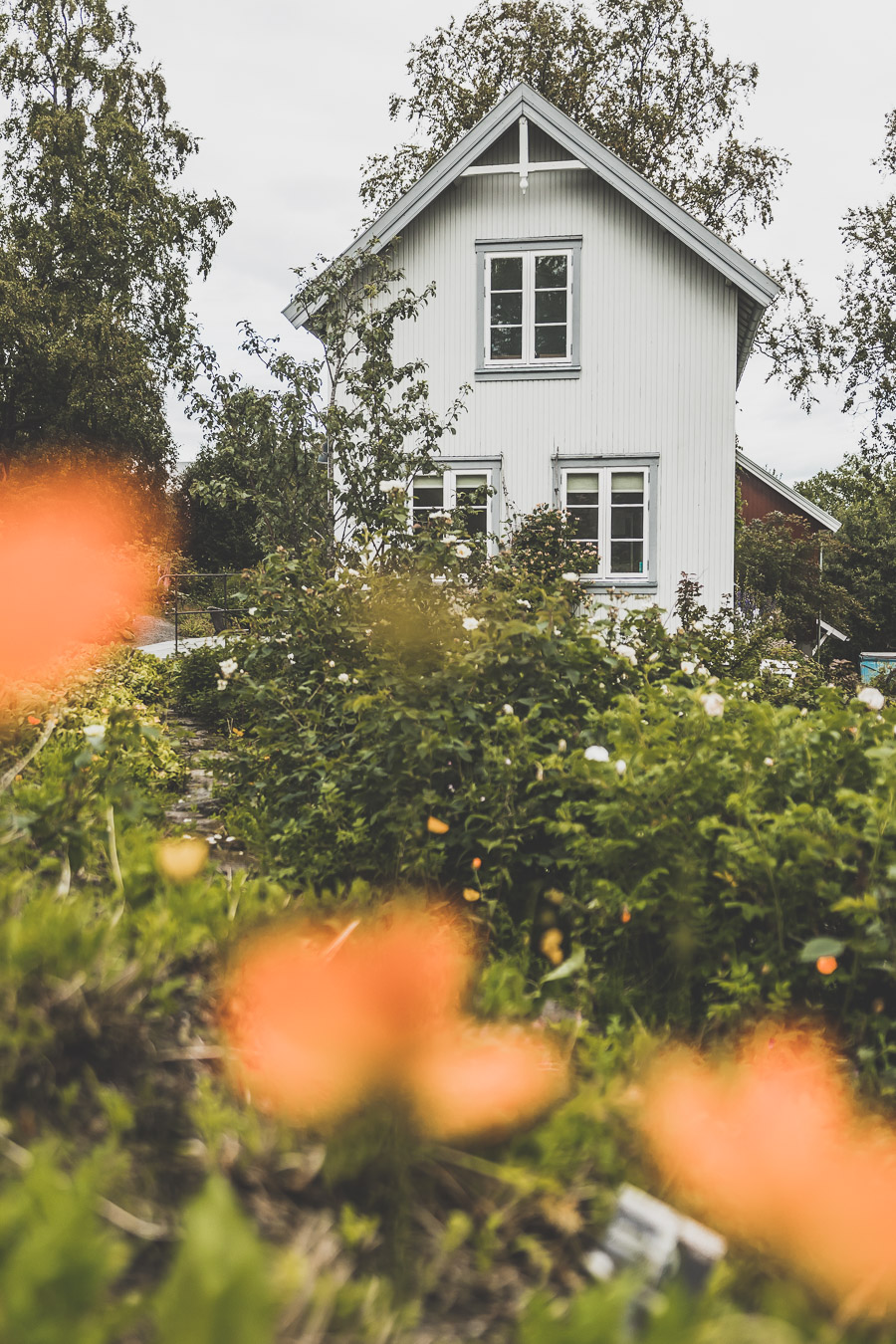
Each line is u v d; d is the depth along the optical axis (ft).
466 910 11.07
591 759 10.11
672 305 47.73
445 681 13.46
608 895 9.50
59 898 6.63
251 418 39.63
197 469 114.52
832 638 94.63
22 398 87.45
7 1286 2.70
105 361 81.76
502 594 15.94
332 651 18.02
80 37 79.97
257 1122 4.85
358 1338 3.68
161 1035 5.43
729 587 47.75
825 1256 5.13
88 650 31.09
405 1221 4.46
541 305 48.60
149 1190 4.29
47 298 79.30
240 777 16.39
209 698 30.09
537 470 48.60
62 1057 4.86
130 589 41.65
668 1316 3.08
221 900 7.36
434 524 29.73
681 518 47.85
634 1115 5.82
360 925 7.55
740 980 8.71
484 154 48.80
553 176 48.11
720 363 47.57
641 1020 8.75
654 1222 4.71
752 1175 5.53
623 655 14.12
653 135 80.38
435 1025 5.54
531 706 12.96
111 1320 3.03
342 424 41.11
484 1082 5.25
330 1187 4.68
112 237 80.23
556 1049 6.93
